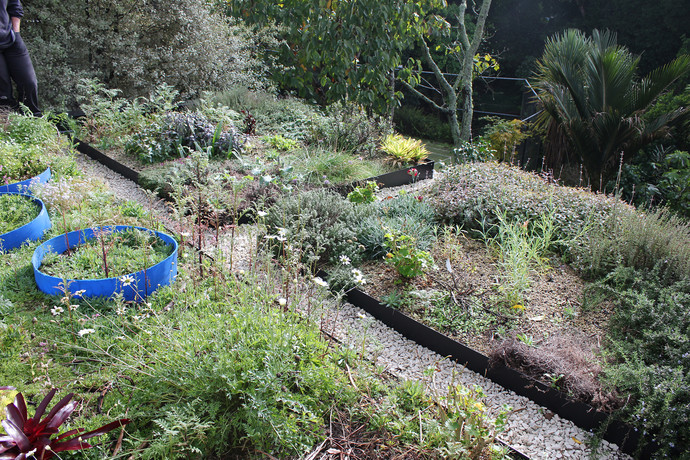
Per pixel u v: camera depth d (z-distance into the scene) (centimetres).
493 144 866
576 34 891
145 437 233
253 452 239
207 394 246
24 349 282
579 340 332
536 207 491
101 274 342
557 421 285
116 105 725
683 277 362
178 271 353
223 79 967
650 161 797
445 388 300
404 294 377
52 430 208
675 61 771
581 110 815
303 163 631
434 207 520
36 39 802
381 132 785
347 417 262
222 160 639
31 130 591
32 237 396
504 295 382
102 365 275
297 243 365
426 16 1005
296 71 959
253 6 886
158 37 926
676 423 250
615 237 425
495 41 1541
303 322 303
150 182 546
